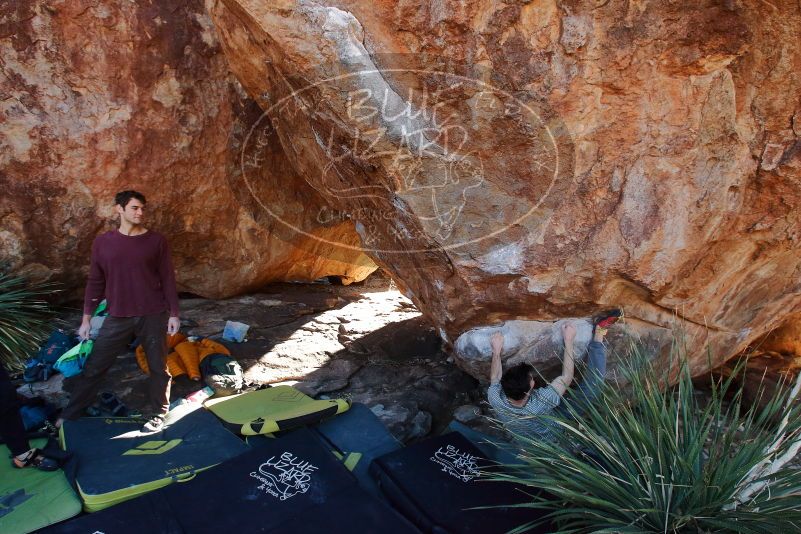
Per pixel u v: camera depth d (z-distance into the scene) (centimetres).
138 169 518
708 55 260
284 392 397
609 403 286
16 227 504
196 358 435
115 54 486
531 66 263
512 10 254
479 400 420
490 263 317
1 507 274
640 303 333
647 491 242
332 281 755
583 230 298
